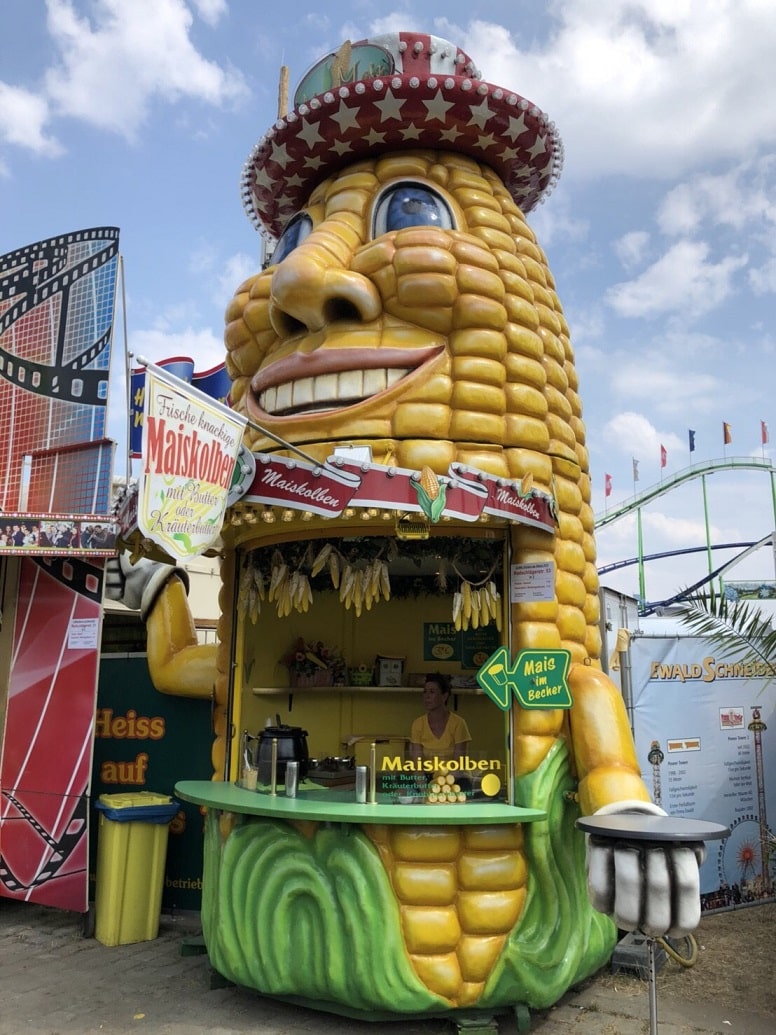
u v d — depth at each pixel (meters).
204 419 4.29
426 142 6.04
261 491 5.04
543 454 5.46
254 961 5.05
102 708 7.62
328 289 5.21
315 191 6.35
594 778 4.79
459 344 5.28
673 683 7.38
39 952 6.25
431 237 5.34
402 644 7.40
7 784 6.97
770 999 5.43
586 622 5.76
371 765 5.09
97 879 6.66
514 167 6.37
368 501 4.79
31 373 7.59
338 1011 4.98
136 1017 5.06
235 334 6.07
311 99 5.98
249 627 6.61
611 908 3.82
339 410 5.21
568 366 6.25
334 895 4.88
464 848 4.86
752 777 7.68
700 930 6.84
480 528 5.29
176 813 6.77
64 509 7.25
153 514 3.93
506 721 5.15
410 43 6.26
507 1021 5.05
